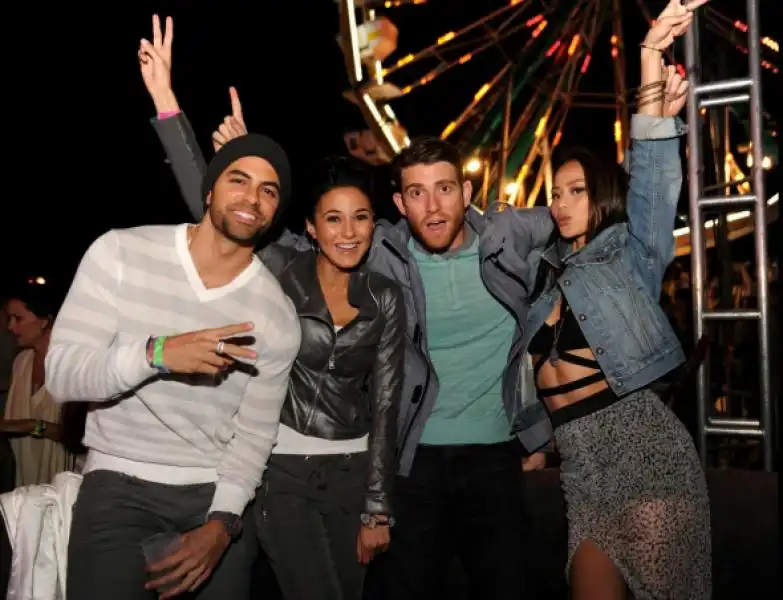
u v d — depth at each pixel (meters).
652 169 2.48
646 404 2.43
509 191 7.36
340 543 2.65
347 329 2.62
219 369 2.07
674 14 2.47
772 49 4.12
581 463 2.46
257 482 2.38
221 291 2.29
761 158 3.65
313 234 2.71
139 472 2.24
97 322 2.18
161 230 2.30
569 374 2.51
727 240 4.59
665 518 2.34
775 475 3.30
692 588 2.36
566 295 2.49
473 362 2.80
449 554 3.01
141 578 2.21
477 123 7.72
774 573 3.16
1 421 3.73
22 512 2.38
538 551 3.37
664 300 6.00
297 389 2.62
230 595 2.39
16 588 2.35
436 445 2.80
